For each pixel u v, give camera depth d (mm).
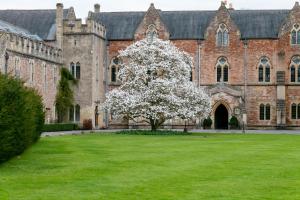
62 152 34438
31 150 35438
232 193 20250
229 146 40000
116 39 80875
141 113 58312
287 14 81125
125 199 19094
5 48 56469
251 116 79250
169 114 57469
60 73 73500
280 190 20859
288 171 25641
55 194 19922
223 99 76000
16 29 69125
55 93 71812
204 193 20203
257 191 20641
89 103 74125
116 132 60281
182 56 62125
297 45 78938
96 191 20500
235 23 80312
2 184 21969
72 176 23969
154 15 80625
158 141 45406
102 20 83500
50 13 78625
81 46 74250
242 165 27750
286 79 78938
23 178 23453
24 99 28969
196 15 82938
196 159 30453
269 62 79312
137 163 28469
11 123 26594
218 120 80375
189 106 58781
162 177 23672
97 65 76625
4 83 26922
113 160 29844
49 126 64625
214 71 80062
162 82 57375
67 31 74500
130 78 60438
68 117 74188
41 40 71750
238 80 79750
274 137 53625
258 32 79875
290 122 78562
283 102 77938
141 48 60312
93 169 26125
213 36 80125
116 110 58531
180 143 43031
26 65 62281
